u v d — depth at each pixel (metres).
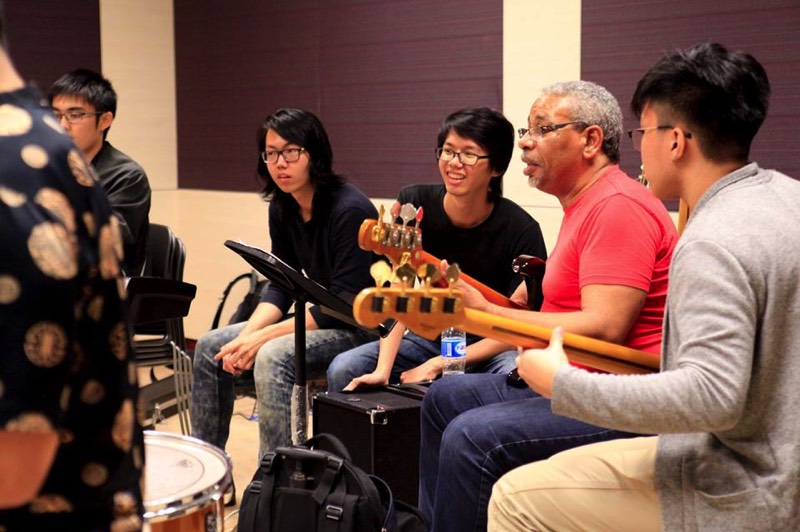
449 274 1.88
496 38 4.25
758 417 1.64
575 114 2.37
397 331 3.17
